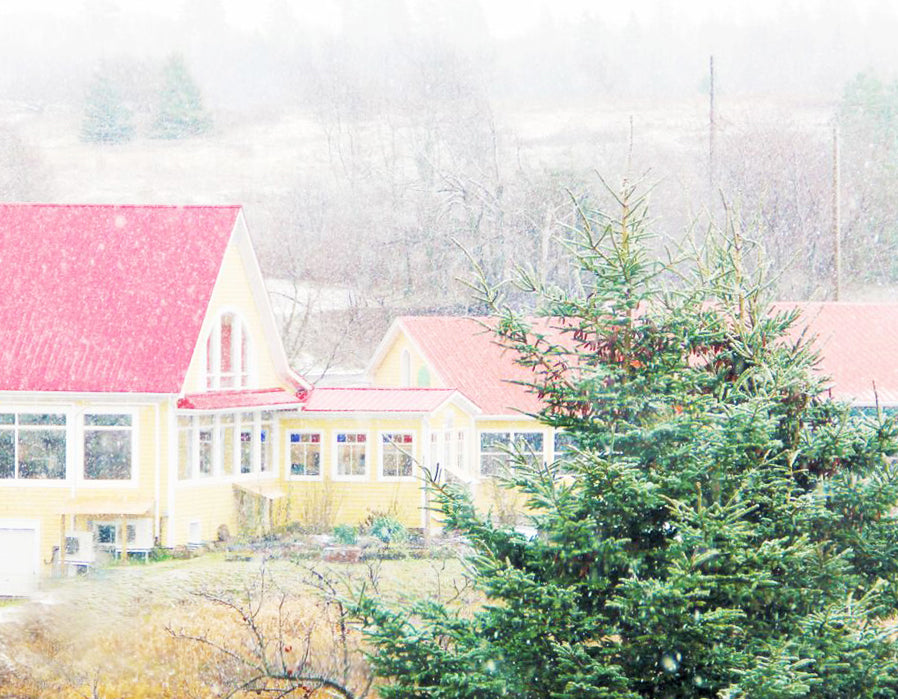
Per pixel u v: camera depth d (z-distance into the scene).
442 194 191.38
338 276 190.50
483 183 187.88
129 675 51.53
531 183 172.88
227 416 86.06
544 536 33.75
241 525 86.06
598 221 34.50
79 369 81.50
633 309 34.25
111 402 80.69
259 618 55.19
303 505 88.69
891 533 33.00
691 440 32.75
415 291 181.88
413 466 87.94
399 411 87.81
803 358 34.38
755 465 32.56
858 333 108.56
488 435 97.19
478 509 34.72
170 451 80.31
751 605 31.66
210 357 85.50
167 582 64.25
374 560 68.88
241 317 88.19
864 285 187.88
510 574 31.91
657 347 34.38
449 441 92.62
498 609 32.22
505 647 32.16
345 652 42.28
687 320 34.09
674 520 32.34
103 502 80.00
